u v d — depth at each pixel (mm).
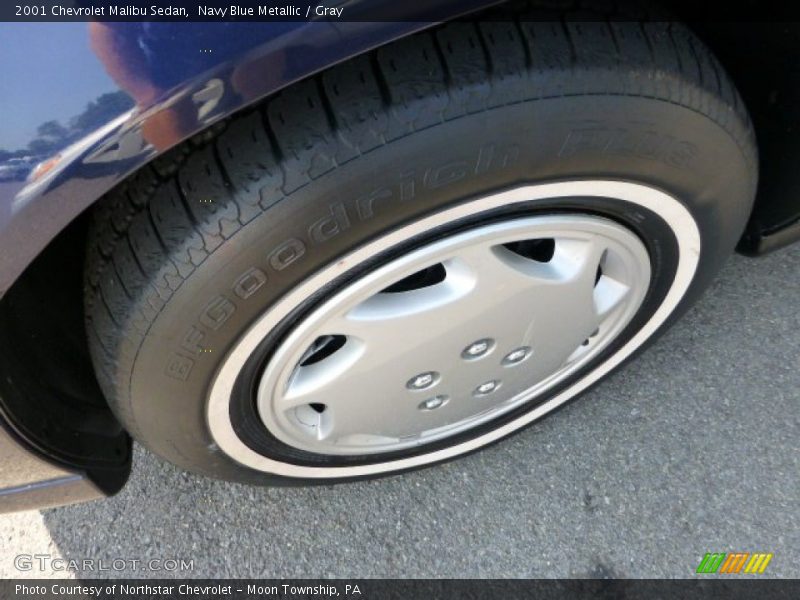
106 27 723
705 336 1705
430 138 856
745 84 1262
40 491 1182
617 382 1681
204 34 723
